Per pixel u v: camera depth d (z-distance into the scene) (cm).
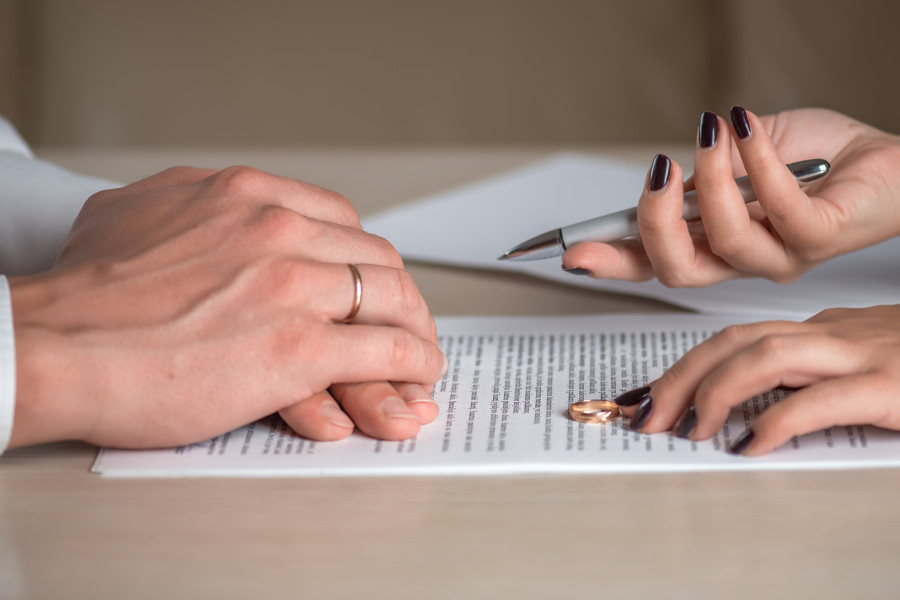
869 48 208
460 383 73
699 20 219
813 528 62
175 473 67
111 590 60
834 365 67
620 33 224
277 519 64
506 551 62
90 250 72
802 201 75
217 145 240
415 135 237
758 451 66
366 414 69
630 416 70
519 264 89
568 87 229
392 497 65
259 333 68
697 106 224
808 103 214
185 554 62
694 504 64
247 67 236
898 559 60
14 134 92
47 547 63
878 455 66
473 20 229
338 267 70
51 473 67
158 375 67
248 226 71
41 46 234
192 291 69
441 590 60
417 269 90
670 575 60
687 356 69
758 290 83
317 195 75
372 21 232
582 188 103
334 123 238
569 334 78
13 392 66
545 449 67
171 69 237
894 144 80
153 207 73
